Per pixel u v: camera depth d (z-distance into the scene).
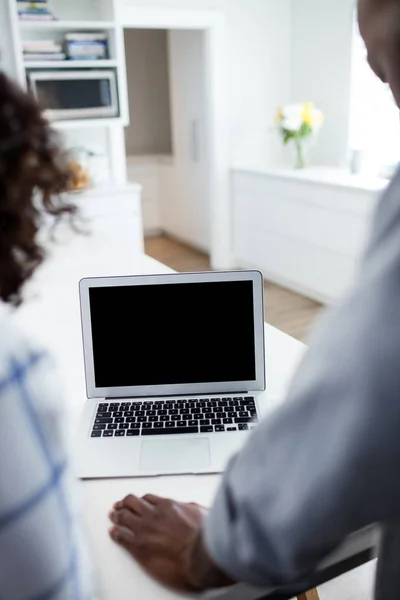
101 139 4.06
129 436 0.95
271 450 0.48
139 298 1.06
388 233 0.46
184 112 5.31
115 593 0.65
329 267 3.75
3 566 0.41
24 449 0.40
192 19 4.15
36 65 3.41
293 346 1.31
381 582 0.63
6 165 0.42
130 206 3.84
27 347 0.43
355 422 0.42
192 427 0.97
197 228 5.54
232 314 1.07
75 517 0.46
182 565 0.65
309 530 0.45
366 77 3.93
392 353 0.41
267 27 4.48
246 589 0.65
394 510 0.45
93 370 1.07
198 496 0.81
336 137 4.31
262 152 4.77
